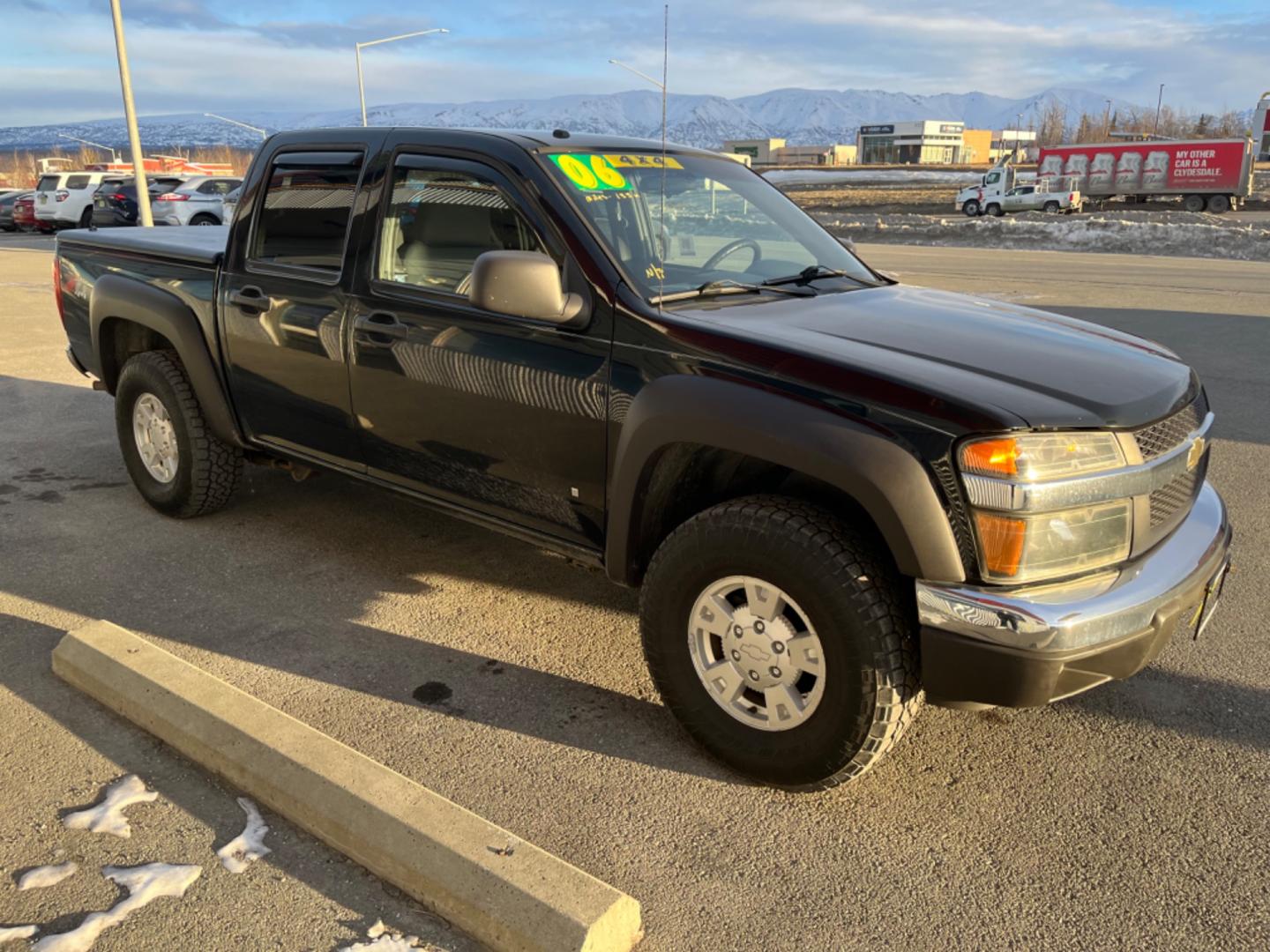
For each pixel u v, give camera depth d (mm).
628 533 2955
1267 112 58250
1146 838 2613
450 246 3355
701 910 2334
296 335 3826
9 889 2318
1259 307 12508
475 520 3520
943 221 33125
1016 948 2234
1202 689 3359
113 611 3775
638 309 2889
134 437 4762
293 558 4324
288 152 3930
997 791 2811
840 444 2459
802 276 3529
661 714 3178
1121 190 42938
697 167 3750
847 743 2576
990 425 2346
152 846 2471
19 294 13320
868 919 2318
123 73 19094
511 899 2178
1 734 2928
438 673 3395
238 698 2898
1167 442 2662
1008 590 2398
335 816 2461
